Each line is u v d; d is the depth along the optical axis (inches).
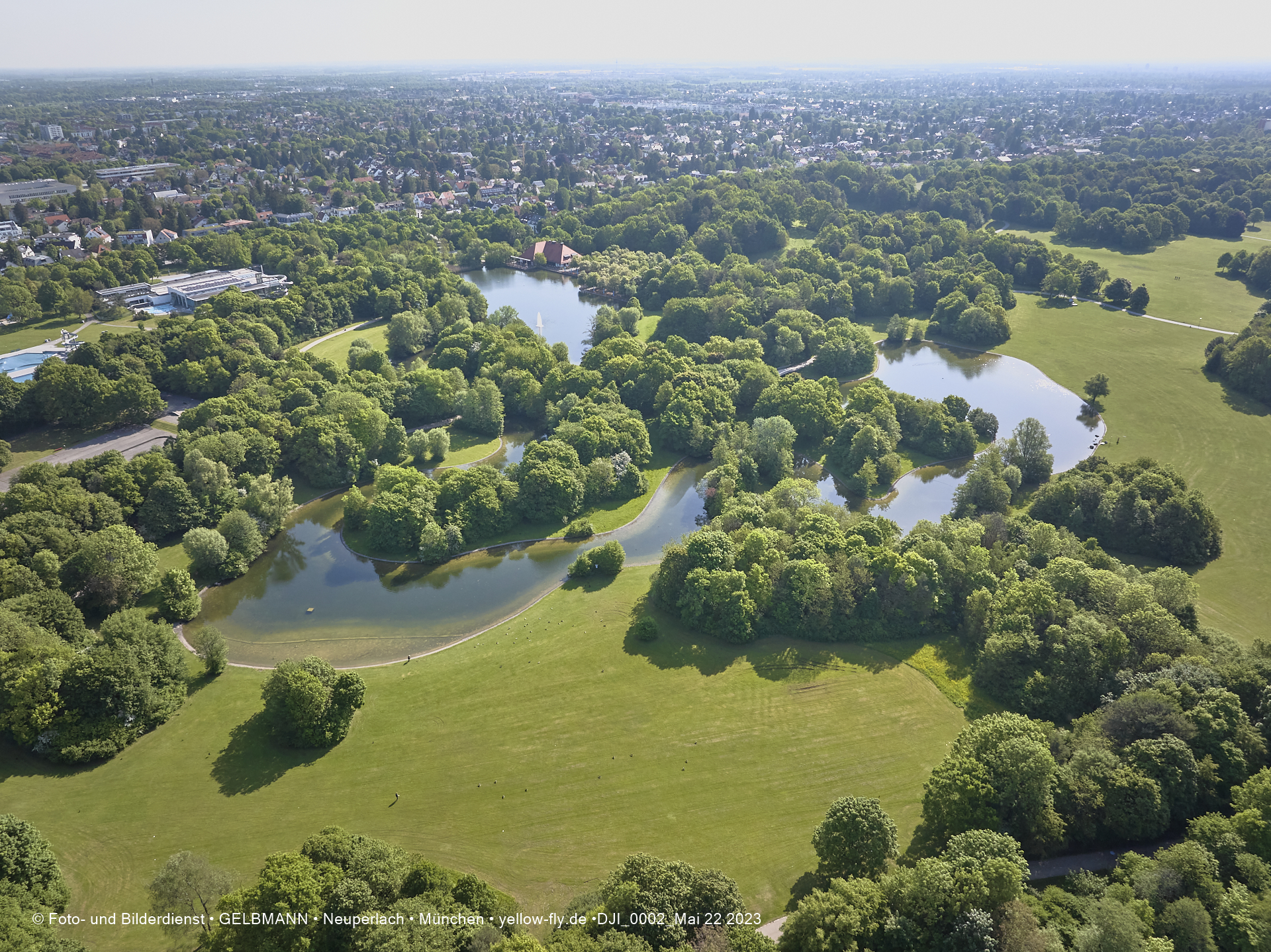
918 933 2758.4
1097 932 2608.3
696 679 4586.6
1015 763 3368.6
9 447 6919.3
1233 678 3860.7
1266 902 2709.2
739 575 4977.9
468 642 5059.1
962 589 5083.7
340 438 6988.2
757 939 2667.3
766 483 7032.5
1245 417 7844.5
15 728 3885.3
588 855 3430.1
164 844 3489.2
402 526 6072.8
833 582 4970.5
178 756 4008.4
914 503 6845.5
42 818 3599.9
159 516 5944.9
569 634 5049.2
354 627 5285.4
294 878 2790.4
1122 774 3405.5
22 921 2775.6
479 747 4077.3
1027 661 4411.9
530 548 6210.6
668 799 3730.3
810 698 4416.8
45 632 4387.3
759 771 3895.2
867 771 3892.7
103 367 7819.9
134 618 4517.7
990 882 2807.6
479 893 2965.1
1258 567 5570.9
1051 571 4840.1
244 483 6628.9
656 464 7470.5
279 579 5821.9
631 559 6048.2
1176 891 2906.0
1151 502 5777.6
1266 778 3213.6
